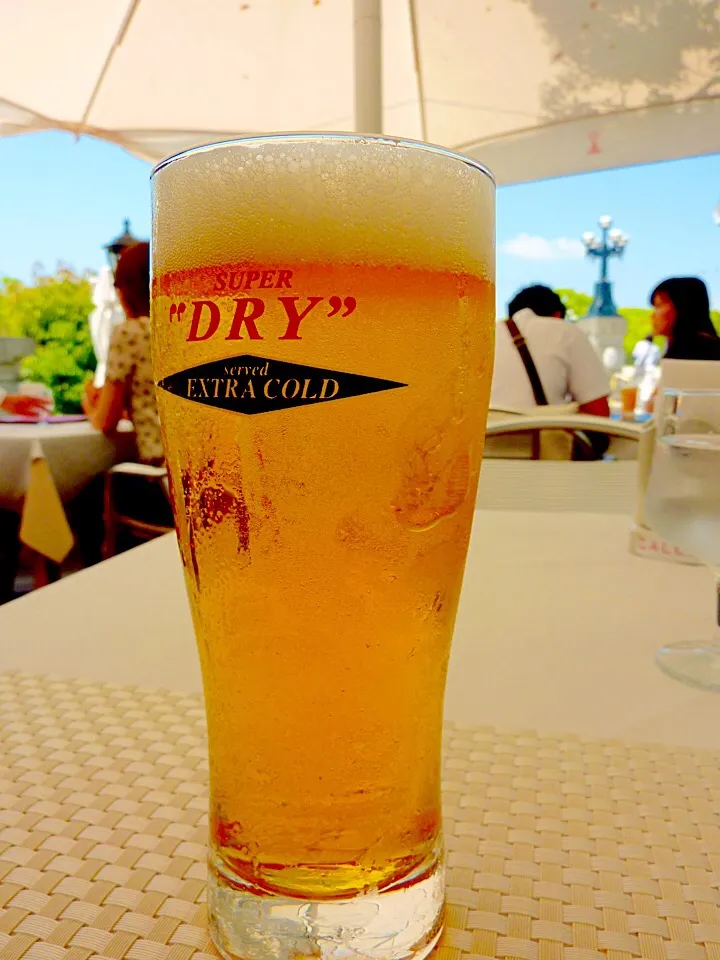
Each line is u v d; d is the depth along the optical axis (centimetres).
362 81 117
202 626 36
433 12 306
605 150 339
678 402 70
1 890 39
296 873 34
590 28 303
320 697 34
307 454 32
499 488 150
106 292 391
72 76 317
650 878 40
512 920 37
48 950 35
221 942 34
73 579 91
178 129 350
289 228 31
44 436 254
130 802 46
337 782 34
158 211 36
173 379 35
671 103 324
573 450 178
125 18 302
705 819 45
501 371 306
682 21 294
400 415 33
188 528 36
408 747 35
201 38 313
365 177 31
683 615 77
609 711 58
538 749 53
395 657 34
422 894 35
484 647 70
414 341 33
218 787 36
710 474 67
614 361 541
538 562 97
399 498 33
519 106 338
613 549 103
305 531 33
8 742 53
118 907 38
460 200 34
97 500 281
